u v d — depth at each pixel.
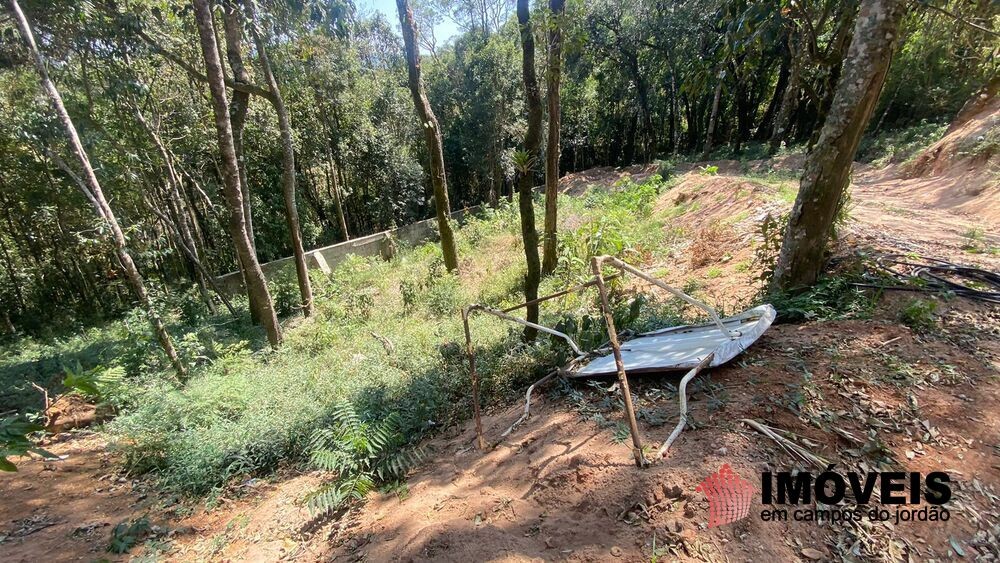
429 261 13.17
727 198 9.71
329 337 8.32
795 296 4.41
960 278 4.20
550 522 2.39
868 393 2.89
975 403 2.76
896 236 5.56
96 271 17.17
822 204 4.28
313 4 10.04
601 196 15.91
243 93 9.73
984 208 7.27
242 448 4.48
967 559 1.97
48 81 5.86
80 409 6.02
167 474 4.48
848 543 2.03
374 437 3.84
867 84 3.82
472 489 3.01
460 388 4.89
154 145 11.06
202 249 14.51
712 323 4.14
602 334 4.71
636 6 22.66
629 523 2.20
